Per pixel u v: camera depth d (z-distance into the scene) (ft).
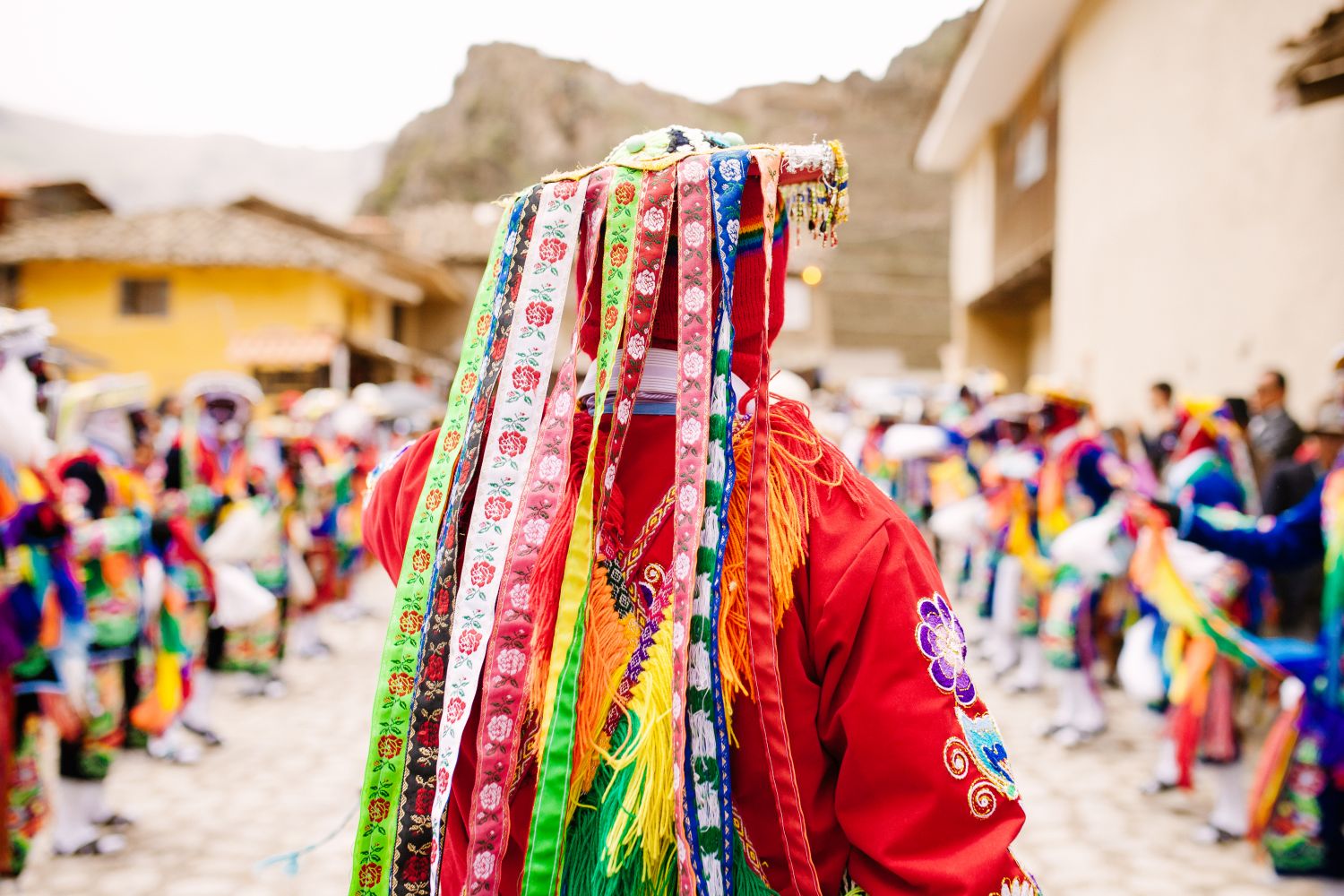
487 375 4.38
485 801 4.02
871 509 4.21
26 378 12.05
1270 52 25.57
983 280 64.39
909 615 4.00
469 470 4.30
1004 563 23.52
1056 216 47.16
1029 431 22.45
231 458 20.04
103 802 15.08
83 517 13.92
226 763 18.33
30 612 11.82
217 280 70.03
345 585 32.55
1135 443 27.84
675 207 4.46
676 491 4.02
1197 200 30.14
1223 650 13.29
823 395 65.46
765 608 3.99
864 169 198.18
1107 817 15.76
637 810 3.89
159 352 70.13
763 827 4.02
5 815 11.97
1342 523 11.39
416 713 4.25
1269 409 21.21
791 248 4.82
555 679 4.04
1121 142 37.42
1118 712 21.70
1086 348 41.37
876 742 3.90
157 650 16.31
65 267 70.23
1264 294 25.68
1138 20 35.53
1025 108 54.44
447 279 86.43
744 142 4.86
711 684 3.89
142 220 73.72
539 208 4.52
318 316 70.33
